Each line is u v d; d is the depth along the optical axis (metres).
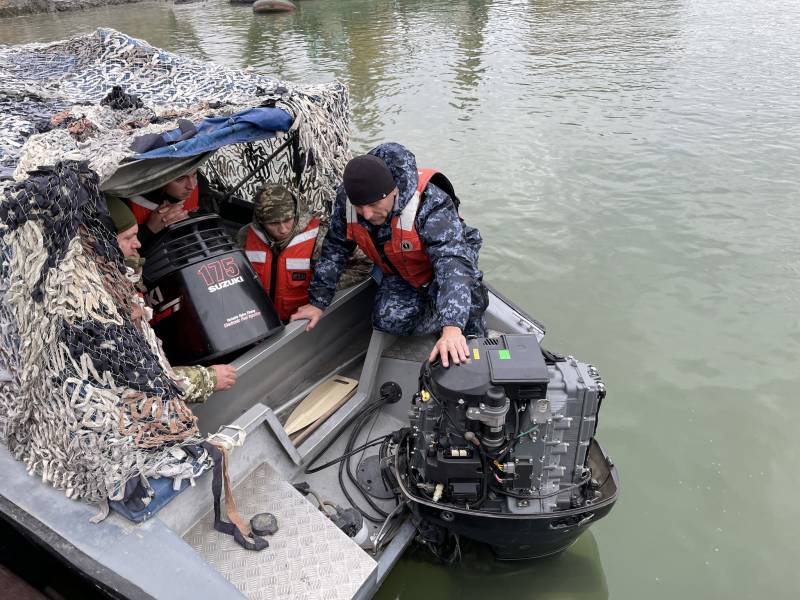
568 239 5.59
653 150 7.29
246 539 2.10
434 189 2.65
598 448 2.62
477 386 2.09
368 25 16.03
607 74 10.40
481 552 2.73
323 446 2.79
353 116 9.02
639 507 3.12
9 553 2.47
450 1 19.05
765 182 6.45
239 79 3.27
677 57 11.24
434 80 10.62
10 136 2.42
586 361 4.14
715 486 3.23
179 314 2.52
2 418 2.24
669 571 2.79
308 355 3.12
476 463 2.24
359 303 3.36
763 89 9.22
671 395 3.84
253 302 2.64
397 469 2.50
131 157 2.12
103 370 1.96
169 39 15.82
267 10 18.91
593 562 2.82
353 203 2.50
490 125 8.38
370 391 2.99
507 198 6.35
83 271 1.92
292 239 2.91
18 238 1.86
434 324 2.96
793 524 3.02
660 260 5.24
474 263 2.65
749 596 2.68
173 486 2.02
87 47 3.70
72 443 1.98
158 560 1.91
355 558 2.10
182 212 2.75
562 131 8.01
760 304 4.66
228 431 2.26
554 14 16.06
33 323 1.92
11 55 3.63
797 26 12.98
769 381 3.93
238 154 3.63
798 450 3.44
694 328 4.43
